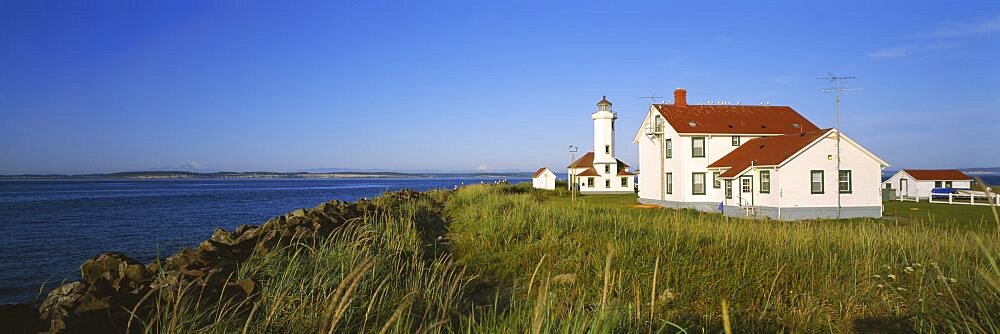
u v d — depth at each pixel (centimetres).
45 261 2294
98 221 4069
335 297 498
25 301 1593
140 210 5278
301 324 638
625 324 596
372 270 848
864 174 2958
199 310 644
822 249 1110
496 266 1160
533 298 842
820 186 2908
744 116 3872
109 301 684
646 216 1850
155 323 623
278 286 736
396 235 1325
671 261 981
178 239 2998
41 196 8806
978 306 585
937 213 3070
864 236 1255
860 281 891
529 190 5706
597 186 6019
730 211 3164
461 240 1491
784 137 3312
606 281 510
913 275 922
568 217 1683
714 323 769
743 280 905
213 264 971
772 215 2894
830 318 784
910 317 716
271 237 1200
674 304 834
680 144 3562
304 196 8644
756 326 765
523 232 1473
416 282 829
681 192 3559
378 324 655
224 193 10106
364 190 11894
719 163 3497
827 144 2917
